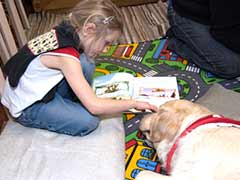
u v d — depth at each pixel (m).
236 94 1.38
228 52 1.63
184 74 1.72
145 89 1.56
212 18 1.56
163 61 1.84
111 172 1.14
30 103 1.25
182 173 0.83
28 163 1.17
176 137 0.91
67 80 1.18
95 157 1.19
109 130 1.31
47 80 1.22
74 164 1.16
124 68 1.81
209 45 1.64
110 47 1.99
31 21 2.55
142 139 1.37
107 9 1.14
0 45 1.66
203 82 1.66
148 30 2.22
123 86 1.55
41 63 1.19
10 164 1.17
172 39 1.92
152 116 1.06
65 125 1.28
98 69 1.81
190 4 1.67
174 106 1.01
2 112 1.54
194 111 0.97
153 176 0.93
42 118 1.29
